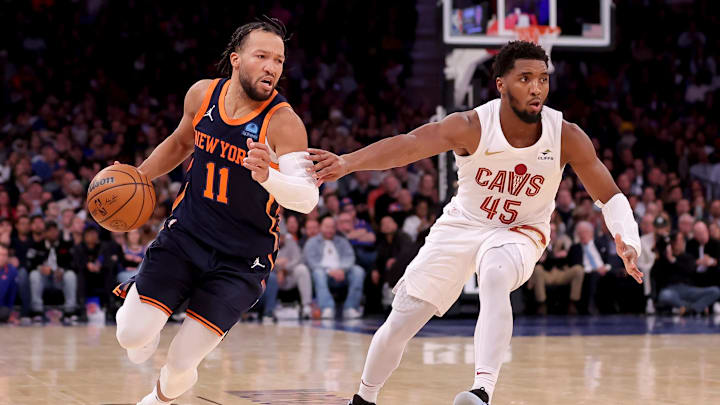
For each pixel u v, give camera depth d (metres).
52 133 13.23
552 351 6.87
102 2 16.56
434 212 11.44
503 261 3.28
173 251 3.26
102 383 4.81
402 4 17.38
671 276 11.73
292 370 5.50
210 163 3.27
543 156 3.38
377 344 3.52
